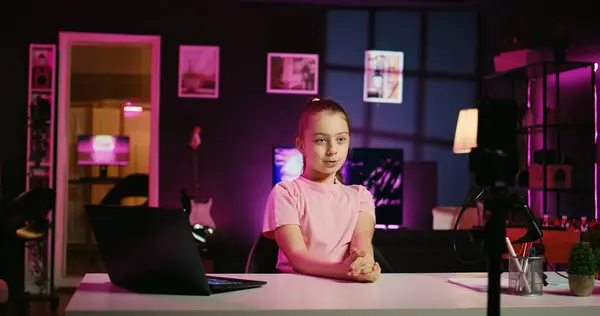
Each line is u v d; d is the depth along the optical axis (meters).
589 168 5.54
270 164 6.91
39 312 5.48
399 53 7.09
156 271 1.61
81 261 7.89
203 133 6.86
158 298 1.58
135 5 6.79
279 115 6.94
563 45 5.85
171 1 6.84
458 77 7.15
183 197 6.65
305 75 6.96
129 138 8.24
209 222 6.64
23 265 5.05
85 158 8.16
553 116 5.71
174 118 6.84
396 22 7.09
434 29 7.13
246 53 6.91
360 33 7.05
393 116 7.10
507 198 1.39
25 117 6.57
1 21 6.60
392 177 6.86
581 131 5.66
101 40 6.74
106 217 1.67
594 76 5.45
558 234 5.04
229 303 1.51
